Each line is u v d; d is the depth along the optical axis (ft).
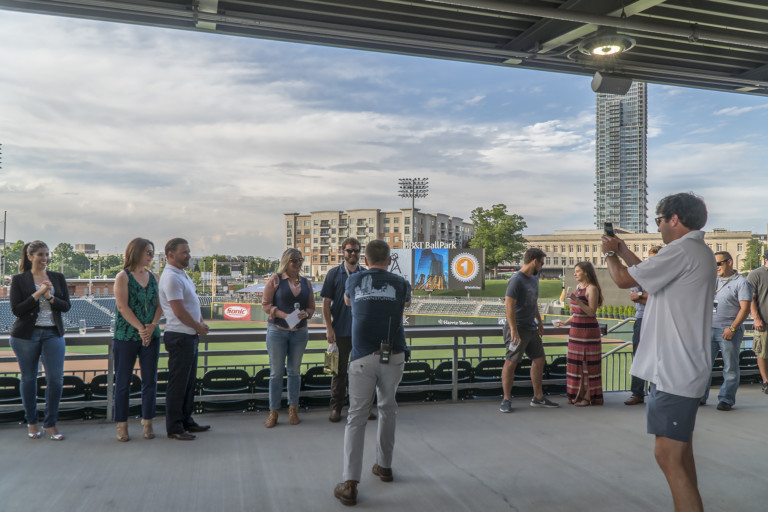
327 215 522.88
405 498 10.98
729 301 19.16
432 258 206.18
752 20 16.53
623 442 14.89
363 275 11.63
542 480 12.00
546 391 20.94
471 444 14.65
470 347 19.81
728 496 11.19
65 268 645.92
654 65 20.08
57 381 14.75
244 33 16.48
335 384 16.96
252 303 221.25
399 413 18.10
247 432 15.66
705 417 18.03
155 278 15.39
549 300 178.29
